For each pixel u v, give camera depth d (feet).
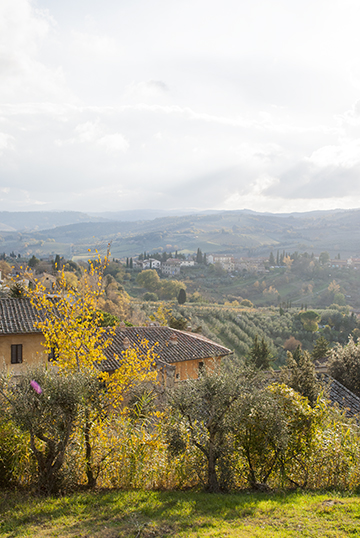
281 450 31.99
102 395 34.78
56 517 24.91
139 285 497.05
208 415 31.78
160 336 91.86
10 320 75.61
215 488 31.58
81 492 30.71
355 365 96.32
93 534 22.35
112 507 26.73
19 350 74.79
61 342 39.78
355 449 35.55
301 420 34.83
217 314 277.85
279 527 23.27
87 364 38.96
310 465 34.42
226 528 23.18
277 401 33.60
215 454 32.12
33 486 30.40
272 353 220.23
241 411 31.81
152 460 33.50
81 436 31.76
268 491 32.40
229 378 32.96
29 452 30.73
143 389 45.55
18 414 28.27
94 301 43.14
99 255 44.52
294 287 637.71
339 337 295.28
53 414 29.04
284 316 325.42
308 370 58.54
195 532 22.59
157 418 38.58
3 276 224.94
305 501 28.27
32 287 45.01
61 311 41.06
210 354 87.81
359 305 546.67
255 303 565.94
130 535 22.07
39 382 29.73
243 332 247.09
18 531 22.67
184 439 32.42
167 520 24.54
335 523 23.62
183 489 32.81
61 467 30.78
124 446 33.40
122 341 84.33
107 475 32.94
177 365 83.20
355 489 32.76
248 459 33.27
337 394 75.72
